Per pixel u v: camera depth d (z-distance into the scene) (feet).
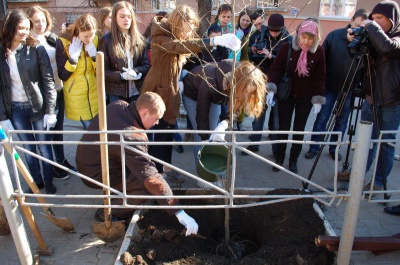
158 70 11.34
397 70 10.87
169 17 10.52
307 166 15.15
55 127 13.53
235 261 8.71
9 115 11.50
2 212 10.01
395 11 10.66
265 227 10.49
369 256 9.59
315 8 37.88
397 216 11.52
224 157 11.29
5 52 10.83
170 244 9.12
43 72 11.64
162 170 13.08
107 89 12.87
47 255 9.51
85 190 13.11
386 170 12.25
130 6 12.28
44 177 12.60
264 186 13.44
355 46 10.87
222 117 14.43
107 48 12.40
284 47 12.90
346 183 13.25
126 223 10.59
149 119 9.19
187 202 11.20
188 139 17.38
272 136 15.43
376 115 11.43
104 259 9.41
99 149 9.68
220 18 15.79
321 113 15.10
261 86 9.41
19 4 43.21
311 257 8.71
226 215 9.53
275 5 12.43
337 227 10.87
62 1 42.16
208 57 14.98
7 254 9.68
